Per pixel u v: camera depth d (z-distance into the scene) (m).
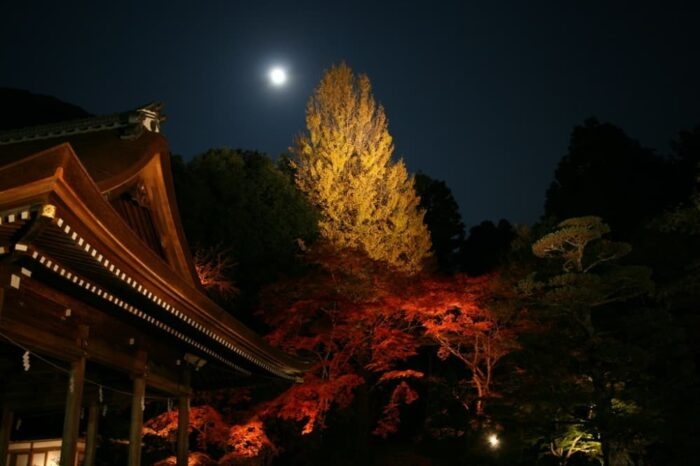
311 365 14.66
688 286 14.54
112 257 6.39
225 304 23.20
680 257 18.08
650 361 13.59
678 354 14.20
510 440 15.64
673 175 29.67
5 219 5.18
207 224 25.50
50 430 14.57
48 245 6.08
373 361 21.48
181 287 7.93
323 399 18.59
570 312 14.74
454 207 41.31
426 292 20.86
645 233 20.34
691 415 13.24
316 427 21.25
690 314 15.44
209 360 12.55
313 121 30.58
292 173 32.56
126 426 16.45
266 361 12.07
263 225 26.80
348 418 22.64
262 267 25.69
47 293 7.25
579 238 15.15
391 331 20.64
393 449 24.00
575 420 14.56
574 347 14.56
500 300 21.30
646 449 15.73
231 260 25.08
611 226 28.55
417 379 28.94
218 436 17.03
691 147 29.38
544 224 22.73
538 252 15.61
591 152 31.05
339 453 22.11
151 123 9.66
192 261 10.84
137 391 9.68
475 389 24.00
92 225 5.75
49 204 5.08
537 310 16.33
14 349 8.83
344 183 29.27
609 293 14.70
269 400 20.25
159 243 10.34
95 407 11.20
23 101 27.41
